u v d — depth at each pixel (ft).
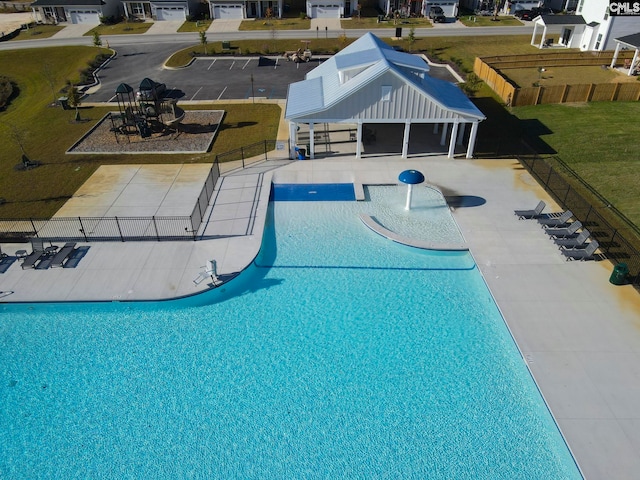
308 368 56.08
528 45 194.49
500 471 45.52
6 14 278.46
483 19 242.37
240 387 54.03
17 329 61.77
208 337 60.29
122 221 80.74
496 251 71.77
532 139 109.50
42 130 121.70
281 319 62.75
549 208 82.17
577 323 59.36
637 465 44.34
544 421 49.75
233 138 113.29
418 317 62.75
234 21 246.06
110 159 103.55
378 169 95.66
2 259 71.72
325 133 113.70
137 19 251.19
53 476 46.11
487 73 149.59
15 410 51.96
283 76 163.22
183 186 91.86
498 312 62.13
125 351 58.59
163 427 50.01
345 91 92.48
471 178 92.07
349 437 48.75
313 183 91.40
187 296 64.54
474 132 96.58
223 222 79.87
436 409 51.26
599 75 155.02
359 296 66.08
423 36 212.23
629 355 55.21
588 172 94.22
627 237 74.69
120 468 46.57
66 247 72.59
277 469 46.11
